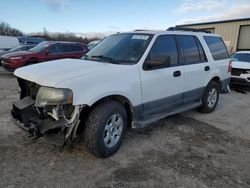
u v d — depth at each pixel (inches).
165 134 171.0
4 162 124.1
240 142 164.1
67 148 139.6
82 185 109.6
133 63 145.5
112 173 119.5
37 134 120.1
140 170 123.3
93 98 119.5
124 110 138.9
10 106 220.5
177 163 131.9
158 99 160.2
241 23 645.3
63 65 139.3
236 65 346.6
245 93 334.6
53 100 114.3
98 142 125.3
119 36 173.9
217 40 231.6
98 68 132.6
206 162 134.5
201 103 212.7
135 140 158.4
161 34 166.1
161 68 160.1
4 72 473.7
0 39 754.8
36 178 112.7
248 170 128.5
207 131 181.0
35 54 421.7
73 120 117.1
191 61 191.5
